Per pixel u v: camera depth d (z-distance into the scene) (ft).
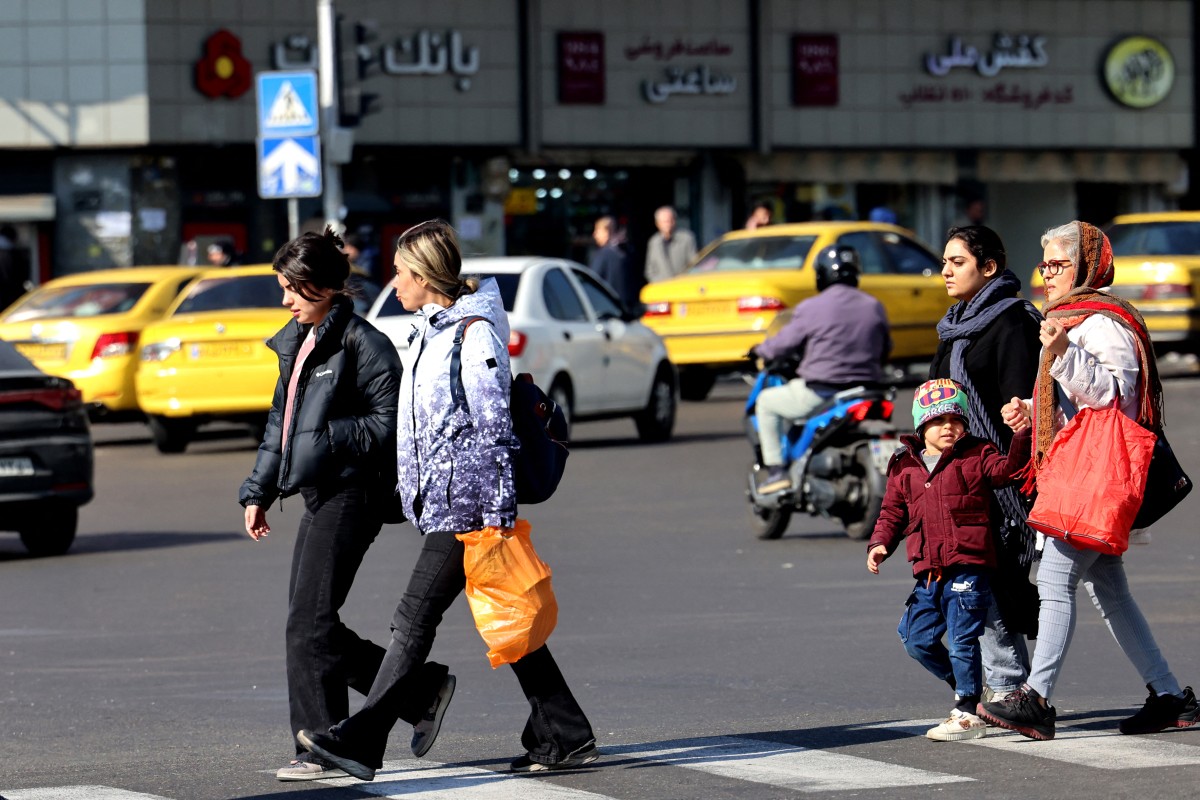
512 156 400.26
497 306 72.90
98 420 229.25
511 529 72.13
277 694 95.45
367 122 386.32
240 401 216.95
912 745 77.97
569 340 210.38
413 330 74.23
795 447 146.51
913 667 98.27
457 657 105.70
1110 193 458.50
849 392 143.54
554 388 208.44
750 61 414.00
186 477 202.80
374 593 127.65
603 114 404.16
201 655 107.34
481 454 71.31
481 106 394.93
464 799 69.62
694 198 416.05
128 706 93.15
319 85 275.18
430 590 72.54
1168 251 281.33
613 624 114.01
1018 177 437.58
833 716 85.81
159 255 373.20
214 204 377.09
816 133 419.95
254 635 113.60
